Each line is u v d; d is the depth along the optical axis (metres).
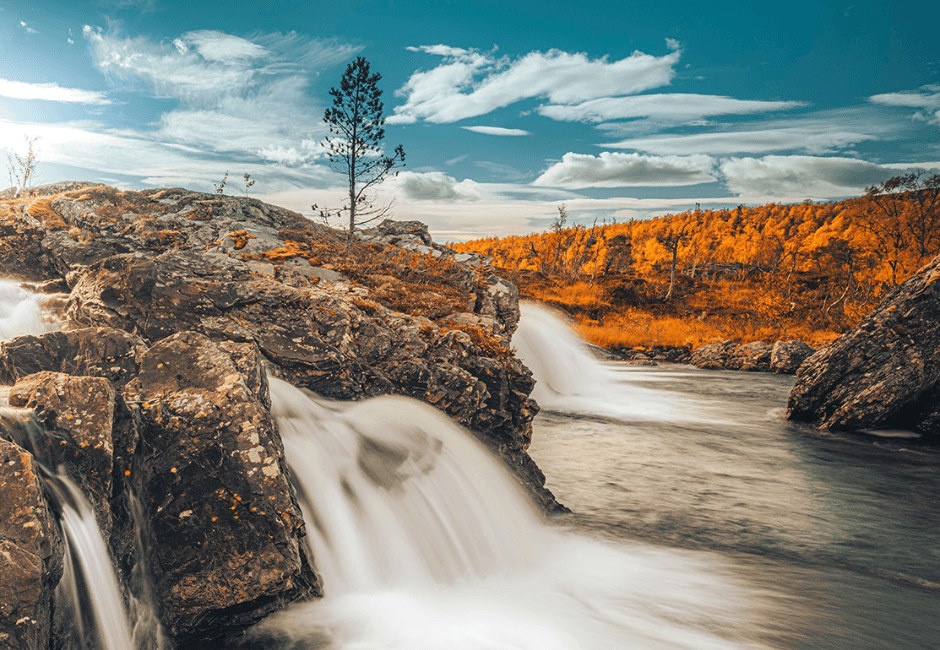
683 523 11.54
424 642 6.48
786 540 10.79
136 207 24.36
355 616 6.75
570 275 112.44
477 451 11.25
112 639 4.83
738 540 10.73
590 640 7.00
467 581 8.48
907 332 21.47
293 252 19.48
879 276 70.25
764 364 44.94
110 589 4.90
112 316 10.14
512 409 13.23
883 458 17.28
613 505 12.45
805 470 15.77
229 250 19.97
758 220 189.38
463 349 13.09
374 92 24.84
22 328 14.81
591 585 8.66
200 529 5.88
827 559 9.96
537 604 7.91
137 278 10.29
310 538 7.22
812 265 115.44
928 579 9.20
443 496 9.30
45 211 21.52
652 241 116.00
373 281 18.12
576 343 53.06
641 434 19.75
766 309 74.56
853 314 64.19
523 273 98.12
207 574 5.77
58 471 4.88
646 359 52.22
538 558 9.58
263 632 6.10
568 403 27.02
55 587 4.22
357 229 29.02
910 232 69.06
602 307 80.25
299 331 10.61
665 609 8.00
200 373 7.07
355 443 9.01
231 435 6.43
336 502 7.87
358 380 10.71
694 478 14.68
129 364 7.62
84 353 7.68
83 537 4.73
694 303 89.31
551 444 17.95
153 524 5.80
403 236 27.56
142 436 6.07
